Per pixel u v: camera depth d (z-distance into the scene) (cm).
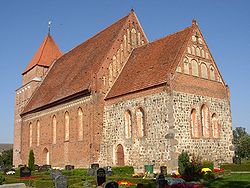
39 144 4828
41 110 4859
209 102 3509
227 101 3741
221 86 3725
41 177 3247
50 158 4478
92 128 3675
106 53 3988
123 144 3494
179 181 2120
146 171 3039
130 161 3381
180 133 3078
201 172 2606
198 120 3325
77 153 3881
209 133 3422
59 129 4325
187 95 3266
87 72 4131
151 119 3225
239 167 3131
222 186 2069
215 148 3422
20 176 3409
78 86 4031
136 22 4434
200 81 3466
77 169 3456
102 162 3666
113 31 4459
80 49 5197
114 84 3938
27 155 5203
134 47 4338
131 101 3481
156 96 3219
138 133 3366
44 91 5169
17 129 6031
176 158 2966
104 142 3725
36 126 4994
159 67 3444
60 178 2256
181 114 3145
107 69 3934
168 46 3678
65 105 4238
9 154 8219
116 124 3625
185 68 3347
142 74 3600
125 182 2453
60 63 5597
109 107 3756
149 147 3197
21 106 5984
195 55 3509
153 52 3844
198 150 3216
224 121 3641
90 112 3731
